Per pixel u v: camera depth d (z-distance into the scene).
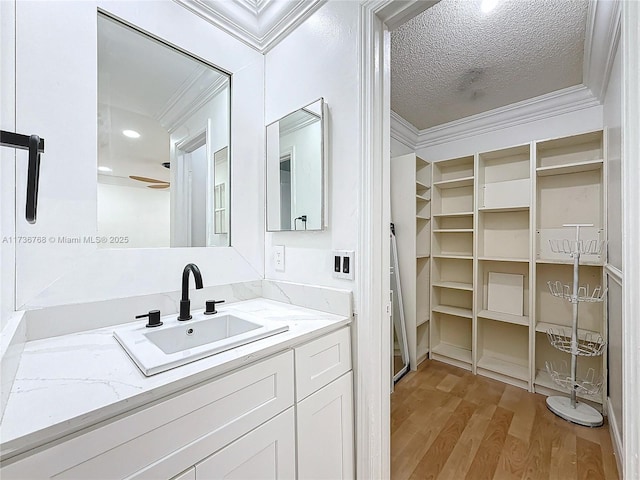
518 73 2.04
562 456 1.54
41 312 0.92
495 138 2.68
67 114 0.99
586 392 1.97
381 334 1.15
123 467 0.58
